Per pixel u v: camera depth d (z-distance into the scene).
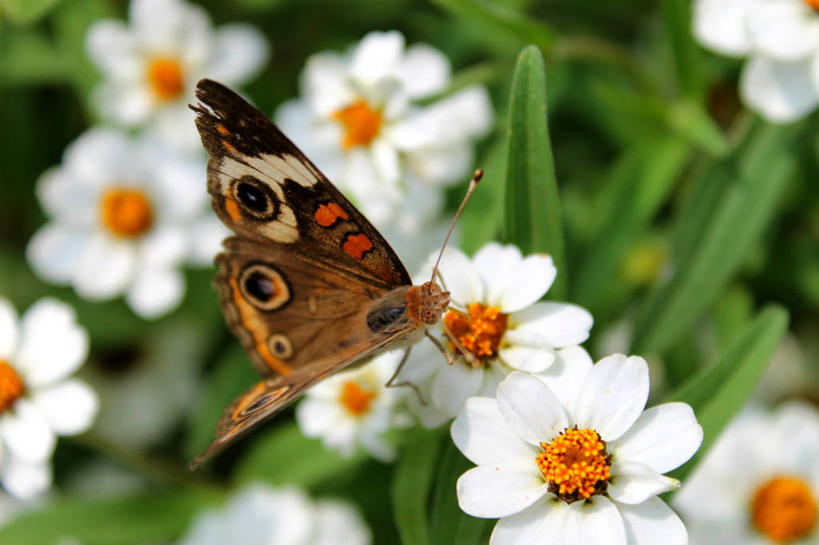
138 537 0.32
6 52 0.34
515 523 0.25
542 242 0.27
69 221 0.33
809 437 0.31
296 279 0.27
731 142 0.30
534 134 0.27
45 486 0.30
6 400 0.30
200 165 0.34
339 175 0.31
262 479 0.32
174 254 0.33
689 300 0.30
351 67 0.31
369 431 0.29
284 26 0.35
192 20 0.34
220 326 0.34
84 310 0.34
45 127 0.35
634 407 0.25
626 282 0.33
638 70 0.32
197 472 0.33
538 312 0.26
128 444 0.34
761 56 0.30
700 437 0.25
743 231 0.30
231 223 0.27
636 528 0.25
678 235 0.30
